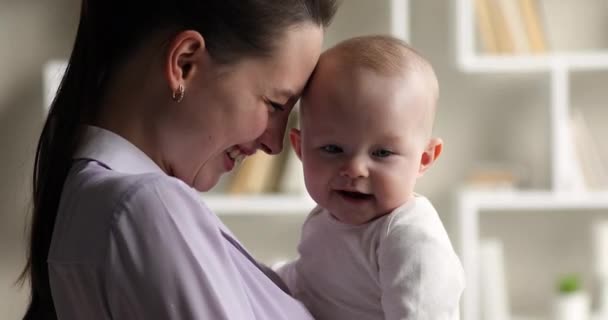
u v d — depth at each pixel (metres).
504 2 3.27
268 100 1.44
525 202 3.22
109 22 1.42
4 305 3.54
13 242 3.52
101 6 1.43
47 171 1.46
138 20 1.40
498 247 3.30
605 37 3.43
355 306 1.61
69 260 1.30
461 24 3.20
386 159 1.55
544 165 3.44
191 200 1.33
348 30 3.39
